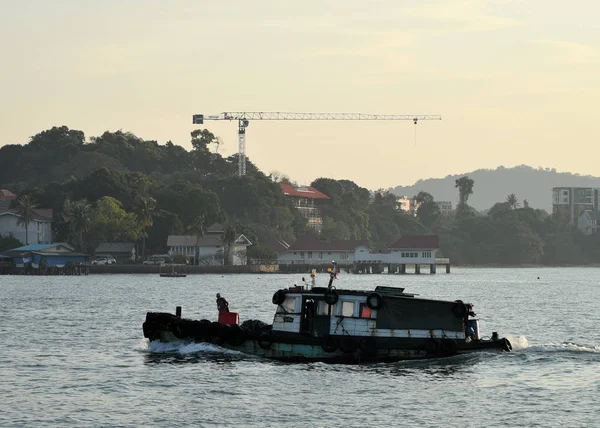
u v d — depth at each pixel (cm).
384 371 7531
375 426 5794
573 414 6103
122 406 6284
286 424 5828
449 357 8062
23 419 5925
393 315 7944
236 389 6806
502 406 6316
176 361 8006
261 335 8038
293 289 8125
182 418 5956
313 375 7338
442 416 6038
